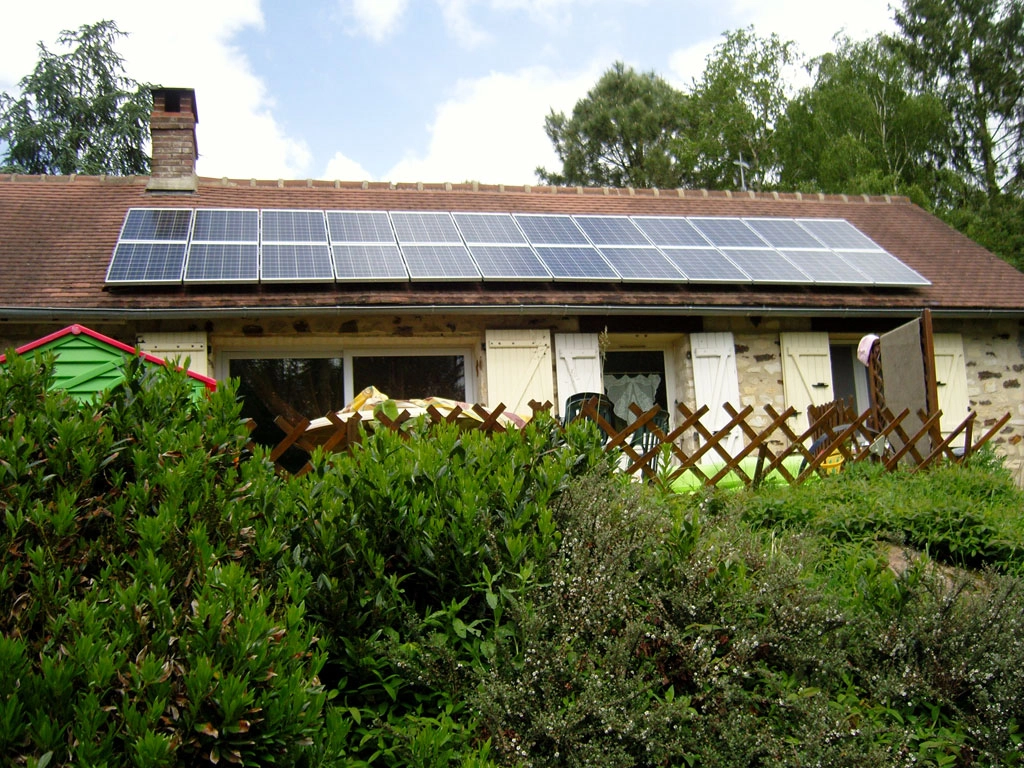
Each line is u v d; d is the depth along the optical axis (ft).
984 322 36.01
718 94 88.79
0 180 36.50
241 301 28.73
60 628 7.20
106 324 28.84
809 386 34.01
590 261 33.35
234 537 9.39
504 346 31.63
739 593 11.80
